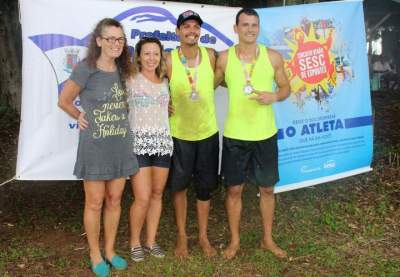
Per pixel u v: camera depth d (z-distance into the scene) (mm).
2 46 9602
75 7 4684
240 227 5312
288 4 6664
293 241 4930
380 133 9117
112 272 4258
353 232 5156
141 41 4039
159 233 5164
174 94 4199
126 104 3984
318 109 5395
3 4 9336
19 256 4520
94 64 3768
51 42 4652
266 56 4242
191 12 4086
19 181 6770
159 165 4184
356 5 5488
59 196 6246
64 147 4812
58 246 4805
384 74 15617
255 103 4234
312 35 5277
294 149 5340
